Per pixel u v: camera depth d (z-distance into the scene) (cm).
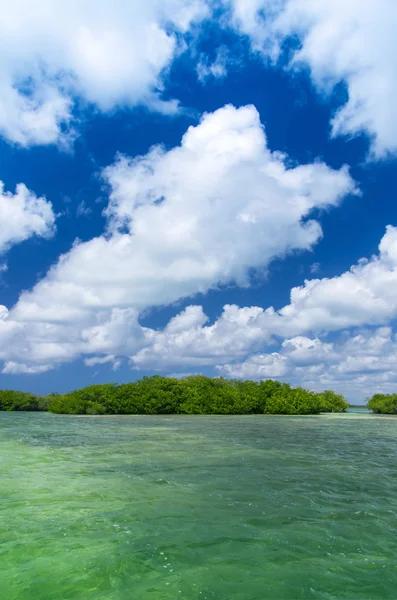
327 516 1202
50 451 2358
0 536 1022
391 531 1086
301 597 755
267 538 1028
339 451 2477
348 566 882
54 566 866
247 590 779
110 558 905
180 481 1602
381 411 8125
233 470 1825
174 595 757
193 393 7225
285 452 2388
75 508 1246
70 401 6862
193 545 980
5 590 768
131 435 3275
